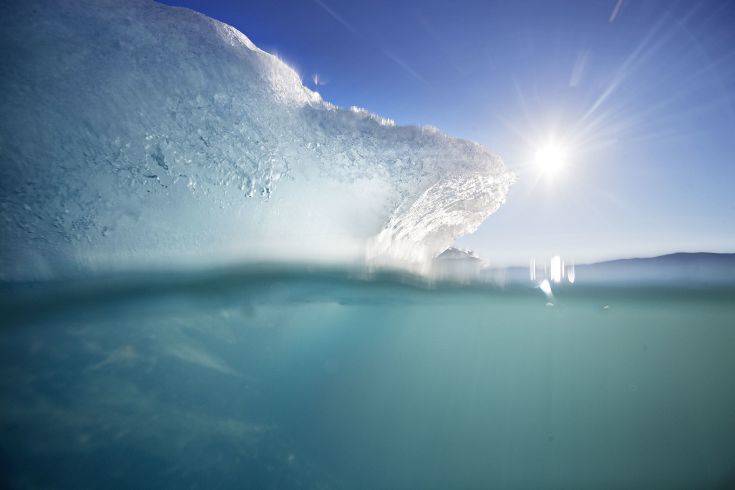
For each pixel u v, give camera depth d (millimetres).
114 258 3875
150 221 4035
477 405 6559
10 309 3484
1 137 3469
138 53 4238
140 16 4512
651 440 6047
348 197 4824
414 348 7574
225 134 4414
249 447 3967
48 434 3172
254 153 4520
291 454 4234
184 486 3359
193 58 4473
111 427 3420
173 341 4332
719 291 6496
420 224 5578
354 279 5285
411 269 5668
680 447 5980
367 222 4863
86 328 3881
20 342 3533
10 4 3914
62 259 3672
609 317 8039
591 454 5645
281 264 4602
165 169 4117
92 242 3785
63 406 3365
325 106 5246
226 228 4352
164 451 3484
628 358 8547
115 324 4055
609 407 6863
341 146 4949
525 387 7312
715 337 8547
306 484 3967
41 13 4004
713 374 8133
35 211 3576
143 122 4059
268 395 4785
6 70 3650
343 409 5445
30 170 3564
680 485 5246
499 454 5457
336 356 6395
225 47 4812
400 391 6395
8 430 3070
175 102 4234
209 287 4480
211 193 4309
